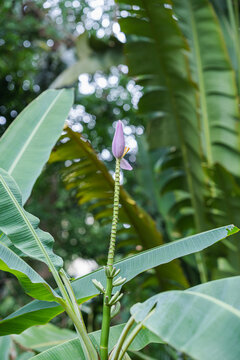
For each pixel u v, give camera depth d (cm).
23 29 984
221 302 182
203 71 454
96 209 970
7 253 227
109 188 431
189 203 488
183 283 460
